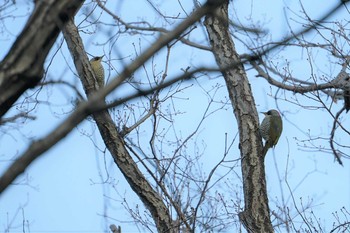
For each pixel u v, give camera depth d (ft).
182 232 41.96
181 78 13.00
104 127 44.65
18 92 13.82
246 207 45.27
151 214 44.06
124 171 45.01
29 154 11.28
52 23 13.80
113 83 12.10
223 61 46.55
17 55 13.80
